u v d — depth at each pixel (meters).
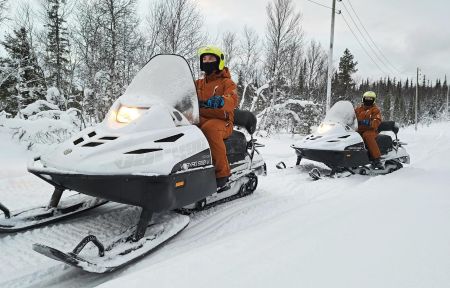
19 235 2.98
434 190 4.52
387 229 2.58
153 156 2.81
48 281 2.34
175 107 3.36
